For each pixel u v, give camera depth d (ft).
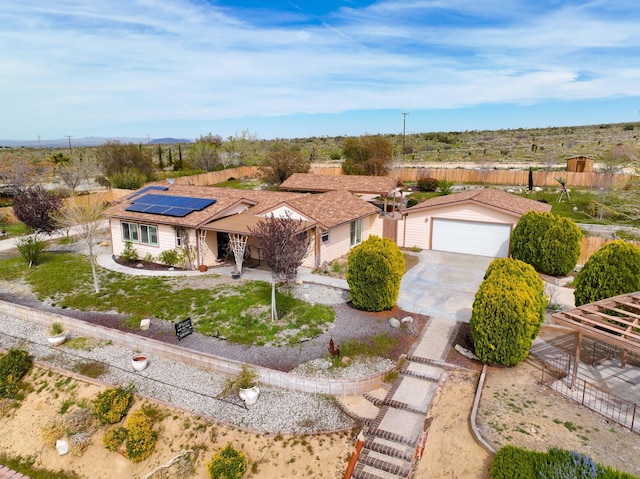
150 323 56.24
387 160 187.42
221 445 37.24
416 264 81.20
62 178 161.38
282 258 53.11
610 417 36.73
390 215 111.24
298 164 174.29
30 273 76.74
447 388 42.39
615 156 162.30
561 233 70.69
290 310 58.65
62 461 38.78
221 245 82.58
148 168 184.34
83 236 69.77
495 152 291.38
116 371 47.62
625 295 43.42
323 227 75.25
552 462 29.27
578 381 42.24
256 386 42.19
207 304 61.16
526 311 42.63
